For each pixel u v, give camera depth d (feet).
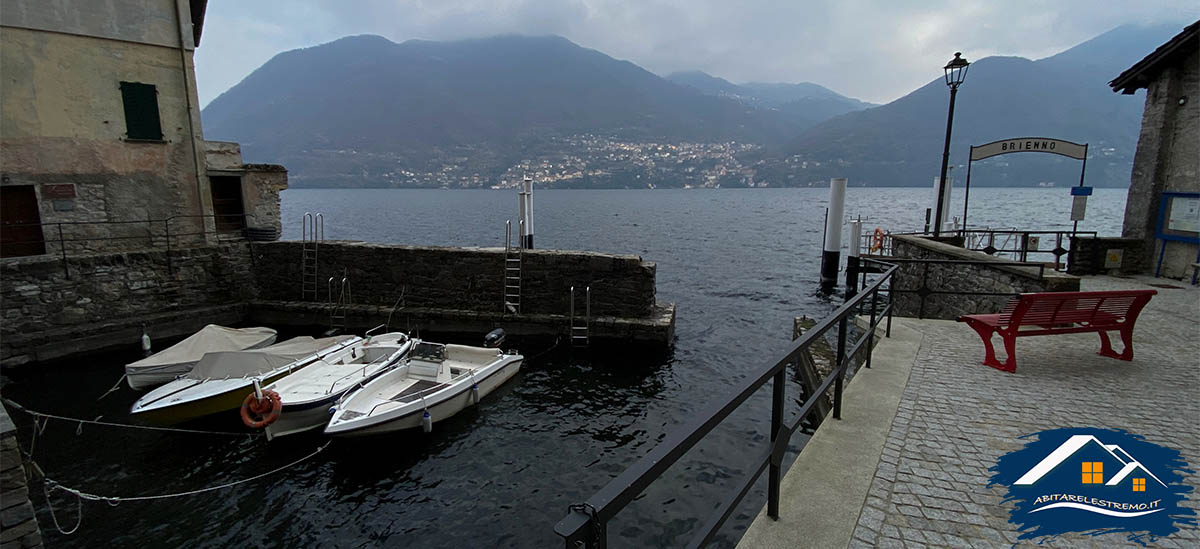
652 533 28.81
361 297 64.23
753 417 41.19
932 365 20.98
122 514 31.22
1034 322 20.18
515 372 49.85
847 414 15.89
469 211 306.96
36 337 51.47
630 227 209.15
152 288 59.11
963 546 9.87
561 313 60.13
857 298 15.14
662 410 44.16
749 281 99.50
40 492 33.06
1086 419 15.78
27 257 52.70
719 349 59.16
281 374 43.37
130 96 58.80
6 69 52.44
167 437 39.22
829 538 9.80
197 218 64.13
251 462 36.22
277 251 65.46
